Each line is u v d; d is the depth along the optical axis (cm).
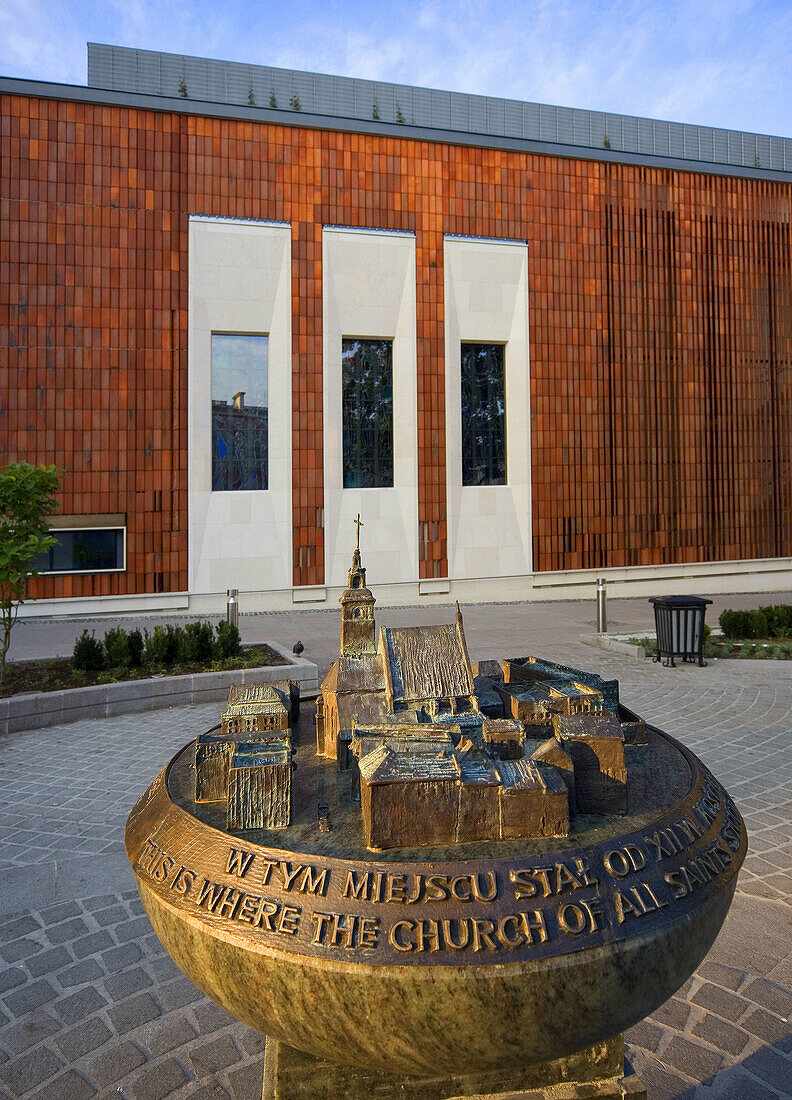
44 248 1833
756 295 2495
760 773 682
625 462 2352
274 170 2005
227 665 1081
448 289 2162
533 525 2258
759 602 2208
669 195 2384
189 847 196
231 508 1981
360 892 170
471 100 2308
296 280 2022
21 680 1008
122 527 1892
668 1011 347
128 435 1895
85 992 370
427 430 2150
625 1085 220
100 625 1764
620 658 1262
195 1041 333
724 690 1023
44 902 464
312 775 240
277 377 2014
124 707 938
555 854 179
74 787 671
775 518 2531
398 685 250
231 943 171
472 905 167
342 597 298
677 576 2425
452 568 2184
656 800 215
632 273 2348
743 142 2575
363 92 2227
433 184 2144
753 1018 341
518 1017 161
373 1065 175
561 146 2250
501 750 220
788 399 2541
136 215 1898
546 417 2264
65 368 1848
